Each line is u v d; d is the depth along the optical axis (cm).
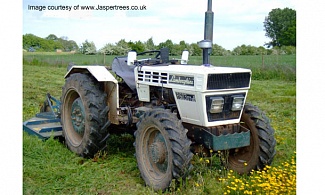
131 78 523
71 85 531
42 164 487
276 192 371
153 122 414
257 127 439
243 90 427
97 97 500
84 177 453
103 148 513
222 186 400
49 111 672
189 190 392
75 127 538
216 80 402
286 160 494
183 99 423
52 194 413
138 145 440
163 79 448
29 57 1617
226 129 422
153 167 430
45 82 1189
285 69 1397
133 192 415
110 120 515
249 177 427
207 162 452
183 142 389
